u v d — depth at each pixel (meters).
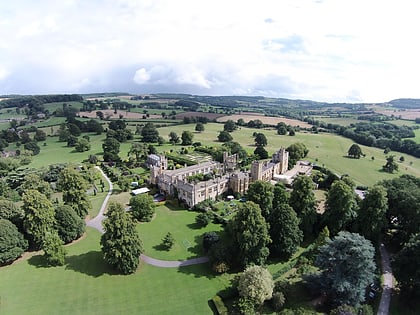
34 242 87.56
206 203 115.25
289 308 63.53
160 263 80.94
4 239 77.12
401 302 66.12
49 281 72.56
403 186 96.19
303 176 95.25
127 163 180.00
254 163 131.38
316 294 67.00
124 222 75.44
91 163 181.38
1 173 155.25
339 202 88.50
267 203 95.56
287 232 80.44
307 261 78.88
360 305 62.91
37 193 85.62
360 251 61.38
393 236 90.81
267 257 82.00
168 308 64.62
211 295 68.81
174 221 105.81
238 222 77.94
